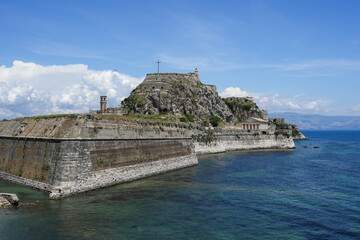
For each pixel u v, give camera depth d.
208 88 179.12
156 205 42.38
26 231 31.95
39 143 51.34
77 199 43.00
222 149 124.75
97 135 50.19
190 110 158.12
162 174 66.19
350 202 46.09
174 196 47.44
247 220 37.53
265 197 48.44
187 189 52.34
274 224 36.34
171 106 146.75
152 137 67.38
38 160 50.06
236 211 40.94
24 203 40.69
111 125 54.62
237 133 136.50
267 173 71.38
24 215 36.44
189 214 39.12
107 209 39.66
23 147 55.47
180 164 75.50
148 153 63.78
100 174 49.00
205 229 34.25
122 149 55.66
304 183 60.16
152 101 145.25
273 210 41.69
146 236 31.78
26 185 50.06
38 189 47.16
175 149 76.00
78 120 48.31
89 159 47.41
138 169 58.84
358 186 57.69
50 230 32.38
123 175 54.25
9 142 60.78
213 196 48.25
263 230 34.38
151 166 63.25
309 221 37.56
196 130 114.31
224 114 181.88
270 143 149.12
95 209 39.41
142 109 137.12
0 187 49.34
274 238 32.31
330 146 172.62
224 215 39.16
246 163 89.12
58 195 42.25
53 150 47.16
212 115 171.00
